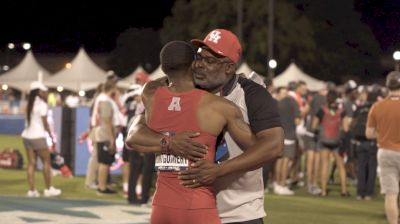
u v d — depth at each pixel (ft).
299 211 45.68
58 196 49.57
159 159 17.31
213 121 16.98
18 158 68.85
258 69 200.64
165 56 17.28
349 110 55.62
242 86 18.13
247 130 17.28
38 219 38.78
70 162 63.10
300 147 58.18
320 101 53.88
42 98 48.44
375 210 46.65
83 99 138.41
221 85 18.01
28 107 48.26
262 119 17.66
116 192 51.83
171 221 17.08
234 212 18.45
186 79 17.37
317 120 52.85
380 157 34.42
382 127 34.27
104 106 49.93
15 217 39.29
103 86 50.70
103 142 50.29
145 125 17.66
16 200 46.29
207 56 17.70
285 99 52.65
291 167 58.65
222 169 16.90
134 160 44.96
